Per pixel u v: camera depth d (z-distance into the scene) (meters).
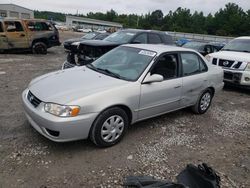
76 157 3.66
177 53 4.98
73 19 94.06
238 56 8.27
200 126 5.18
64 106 3.45
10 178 3.13
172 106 4.94
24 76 8.52
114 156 3.79
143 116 4.43
